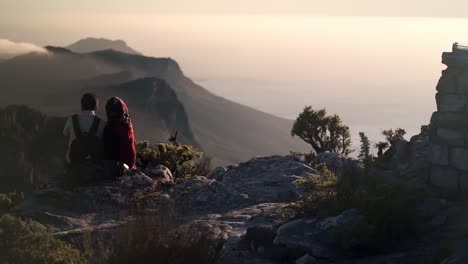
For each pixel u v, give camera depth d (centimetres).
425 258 682
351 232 734
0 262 632
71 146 1222
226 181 1336
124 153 1256
